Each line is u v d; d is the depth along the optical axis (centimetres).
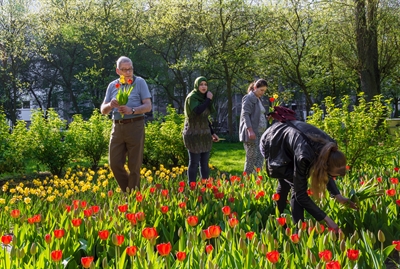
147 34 3394
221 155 1703
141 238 399
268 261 318
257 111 822
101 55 3331
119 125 682
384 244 453
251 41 2873
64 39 3441
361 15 1847
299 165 414
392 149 911
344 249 340
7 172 1097
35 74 4006
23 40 3372
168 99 4053
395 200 501
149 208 510
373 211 481
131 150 686
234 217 419
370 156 904
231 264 328
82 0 3306
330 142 403
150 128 1245
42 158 1127
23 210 600
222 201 553
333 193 466
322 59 2639
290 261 330
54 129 1155
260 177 650
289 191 525
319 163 398
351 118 898
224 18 2914
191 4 2945
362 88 1888
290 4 2580
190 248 339
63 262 361
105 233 367
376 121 903
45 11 3356
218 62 2939
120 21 3331
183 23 3123
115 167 695
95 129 1248
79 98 3675
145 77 3772
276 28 2694
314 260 322
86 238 430
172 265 332
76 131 1219
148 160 1255
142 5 3416
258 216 458
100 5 3266
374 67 1919
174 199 534
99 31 3219
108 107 677
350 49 2364
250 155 823
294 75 2922
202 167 827
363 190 479
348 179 655
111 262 372
